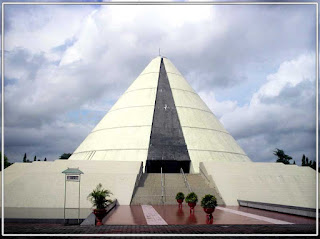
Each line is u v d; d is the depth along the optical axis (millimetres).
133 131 34062
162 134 33594
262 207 18594
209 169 25500
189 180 26016
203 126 35938
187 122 35438
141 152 31891
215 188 23609
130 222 13367
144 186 24375
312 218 14602
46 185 21734
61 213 17312
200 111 38062
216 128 37250
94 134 36938
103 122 38062
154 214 16156
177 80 40906
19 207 19875
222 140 35781
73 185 21906
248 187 23219
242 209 18875
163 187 24062
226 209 18844
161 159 31625
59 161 25172
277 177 24453
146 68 42812
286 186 23688
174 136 33594
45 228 11727
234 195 22422
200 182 25641
